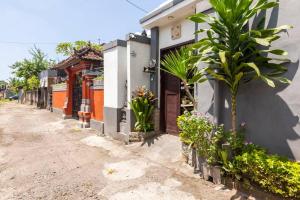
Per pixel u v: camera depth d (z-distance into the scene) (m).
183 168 5.15
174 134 7.43
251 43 3.98
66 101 14.82
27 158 6.38
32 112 19.34
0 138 9.14
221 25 4.22
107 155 6.50
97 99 10.33
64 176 5.02
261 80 4.16
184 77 5.50
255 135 4.25
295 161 3.69
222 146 4.30
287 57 3.84
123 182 4.63
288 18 3.83
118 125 8.29
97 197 4.05
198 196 3.95
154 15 7.30
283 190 3.38
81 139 8.77
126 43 8.36
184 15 6.87
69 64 12.92
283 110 3.87
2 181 4.85
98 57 11.30
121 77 8.28
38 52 27.06
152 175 4.91
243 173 3.98
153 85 7.96
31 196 4.13
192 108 6.81
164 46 7.74
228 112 4.68
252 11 3.86
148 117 7.60
